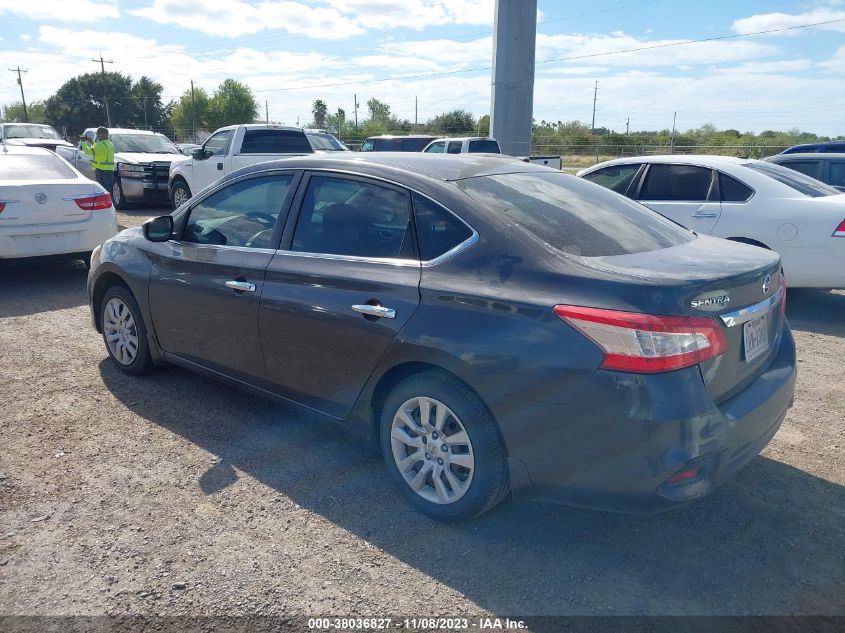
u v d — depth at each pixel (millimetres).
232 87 74375
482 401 3010
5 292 8031
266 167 4125
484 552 3062
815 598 2777
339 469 3797
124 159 15953
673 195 7551
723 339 2803
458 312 3037
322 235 3717
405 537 3164
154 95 83875
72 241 8078
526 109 20234
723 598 2773
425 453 3273
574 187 3875
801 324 6938
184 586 2822
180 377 5125
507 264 3020
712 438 2709
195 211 4492
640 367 2625
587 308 2725
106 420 4398
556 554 3053
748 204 7027
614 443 2684
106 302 5125
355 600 2750
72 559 2986
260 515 3336
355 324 3383
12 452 3955
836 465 3885
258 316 3873
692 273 2824
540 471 2885
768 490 3609
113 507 3395
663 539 3170
